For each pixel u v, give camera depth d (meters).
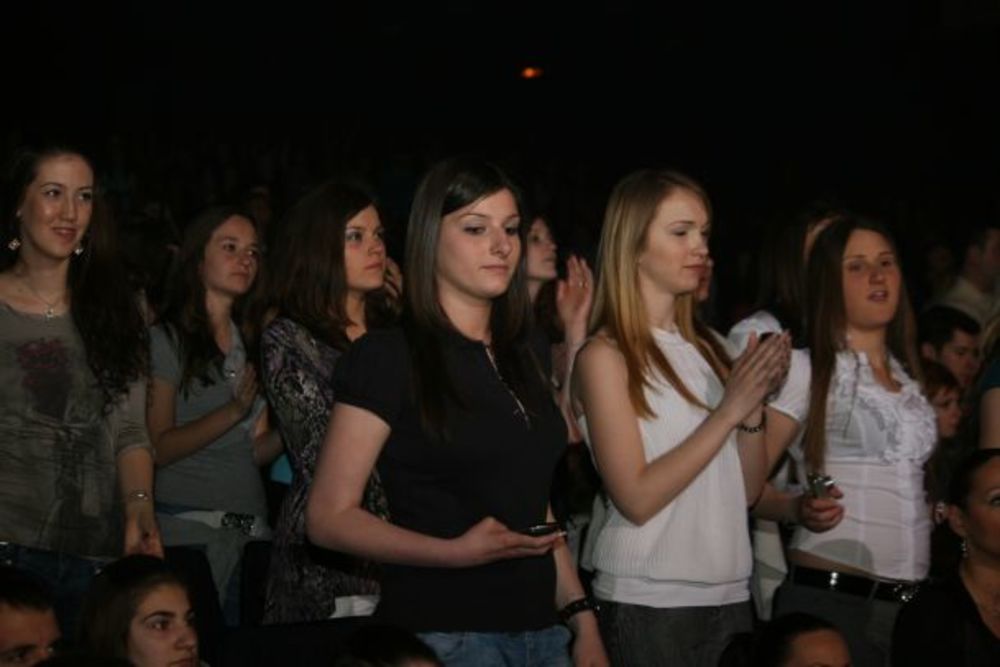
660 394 5.28
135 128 22.98
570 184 20.94
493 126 24.81
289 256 5.84
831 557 5.83
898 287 6.03
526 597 4.65
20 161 5.51
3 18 23.27
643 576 5.23
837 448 5.89
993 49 20.16
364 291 5.99
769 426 5.88
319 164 20.88
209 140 21.52
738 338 6.14
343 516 4.51
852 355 5.94
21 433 5.45
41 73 23.48
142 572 4.99
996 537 5.38
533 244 7.24
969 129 20.28
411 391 4.55
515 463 4.63
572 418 5.96
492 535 4.40
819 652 4.97
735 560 5.33
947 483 6.50
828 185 20.88
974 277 9.95
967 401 6.78
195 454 6.69
